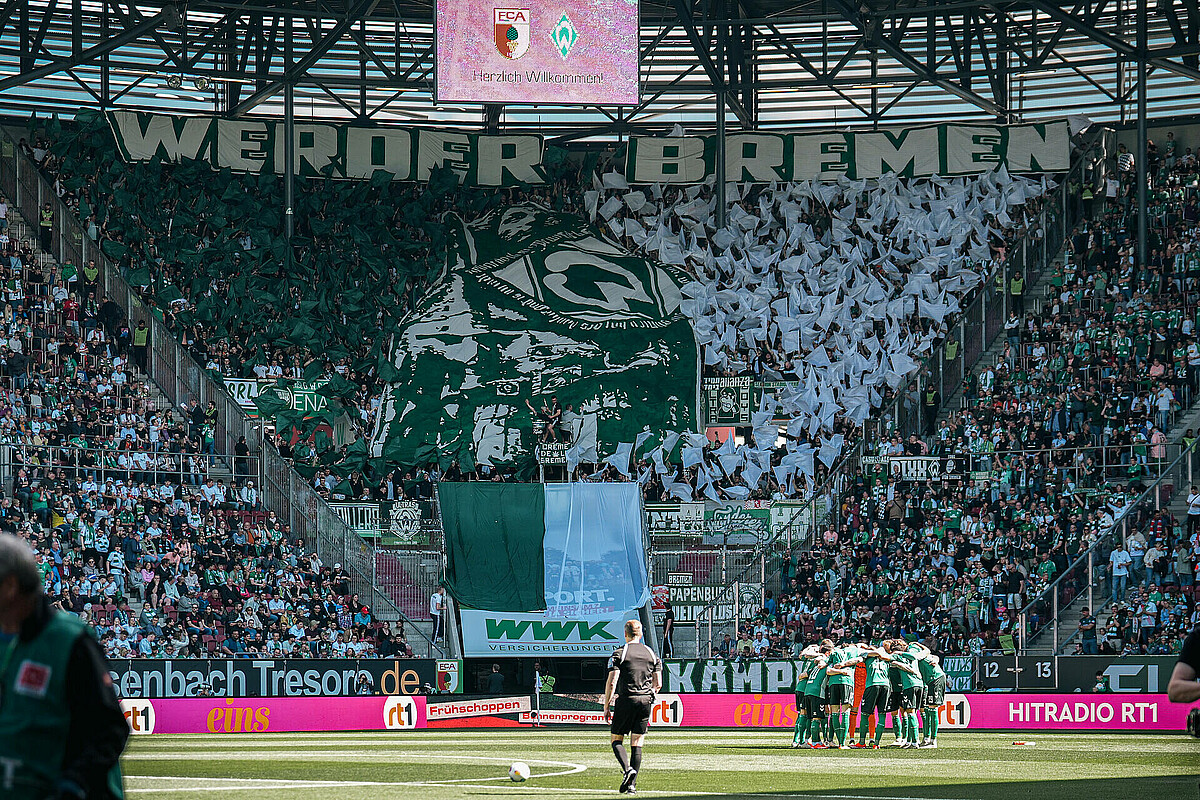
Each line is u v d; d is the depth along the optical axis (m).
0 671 8.38
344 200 72.81
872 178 73.62
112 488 57.06
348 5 73.12
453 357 69.44
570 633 59.38
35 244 66.25
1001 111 74.69
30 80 64.31
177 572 55.72
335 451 65.50
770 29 77.38
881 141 73.94
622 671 22.33
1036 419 63.88
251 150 71.44
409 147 73.81
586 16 66.81
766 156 74.25
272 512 60.81
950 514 61.06
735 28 74.94
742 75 77.44
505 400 67.69
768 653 58.16
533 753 33.94
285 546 59.66
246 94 77.56
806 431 68.56
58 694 8.28
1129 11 73.00
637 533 61.44
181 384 64.31
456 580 59.97
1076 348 65.38
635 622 22.95
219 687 47.34
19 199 66.56
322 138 72.56
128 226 68.12
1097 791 23.41
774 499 65.56
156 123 70.06
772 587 61.31
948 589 57.19
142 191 69.25
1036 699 47.41
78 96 74.12
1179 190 70.44
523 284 72.00
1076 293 68.44
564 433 67.00
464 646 58.84
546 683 51.75
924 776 26.38
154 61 74.19
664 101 79.56
